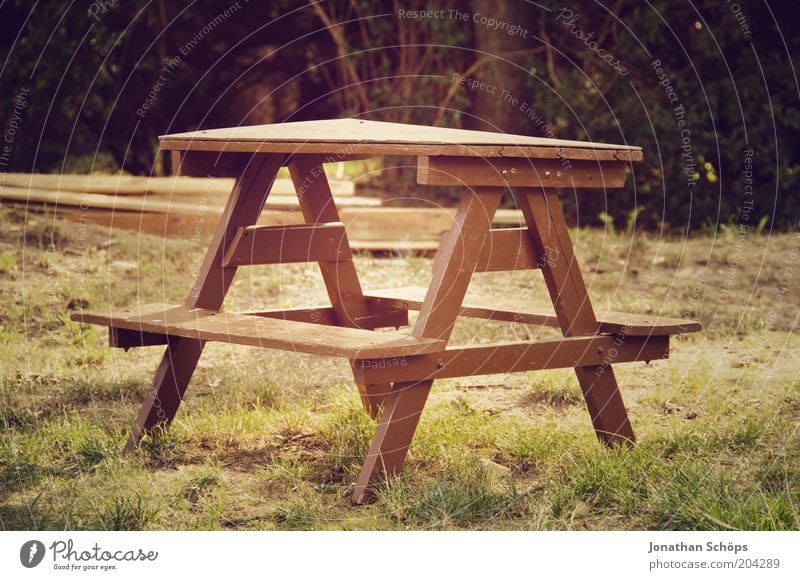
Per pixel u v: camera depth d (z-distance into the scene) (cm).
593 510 300
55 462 343
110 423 387
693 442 358
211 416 384
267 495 314
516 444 353
